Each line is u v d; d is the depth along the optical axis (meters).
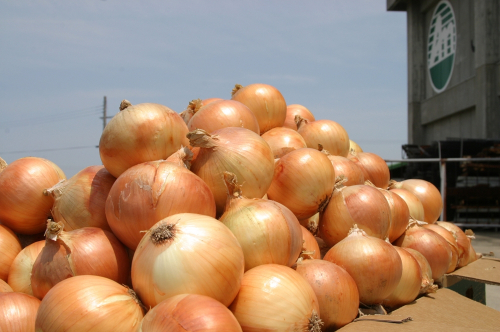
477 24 3.57
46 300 0.54
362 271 0.66
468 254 0.95
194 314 0.50
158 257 0.53
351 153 0.99
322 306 0.62
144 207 0.59
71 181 0.67
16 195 0.68
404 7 4.88
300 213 0.74
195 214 0.57
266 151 0.68
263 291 0.56
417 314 0.69
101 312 0.53
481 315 0.70
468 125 3.86
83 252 0.59
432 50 4.44
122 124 0.65
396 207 0.80
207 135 0.66
